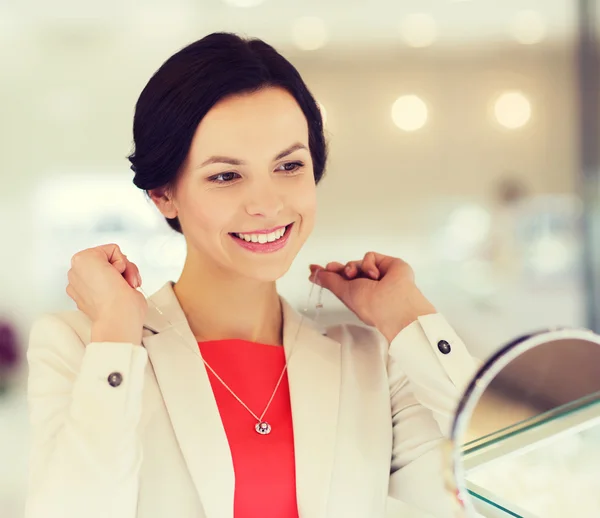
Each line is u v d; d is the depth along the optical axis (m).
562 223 5.58
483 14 5.20
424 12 5.03
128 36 4.86
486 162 5.69
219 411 0.95
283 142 0.93
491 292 5.37
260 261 0.95
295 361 0.99
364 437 0.99
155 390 0.93
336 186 5.63
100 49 4.89
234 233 0.95
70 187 5.00
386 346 1.10
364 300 1.06
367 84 5.56
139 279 0.96
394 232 5.68
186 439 0.90
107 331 0.87
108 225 4.96
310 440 0.93
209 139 0.92
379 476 0.98
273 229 0.94
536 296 5.34
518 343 0.61
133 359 0.85
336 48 5.43
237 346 0.99
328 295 3.06
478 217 5.67
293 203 0.95
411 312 1.02
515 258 5.50
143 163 0.98
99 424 0.81
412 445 1.01
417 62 5.56
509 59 5.58
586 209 5.56
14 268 4.94
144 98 0.97
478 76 5.62
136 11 4.70
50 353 0.94
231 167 0.92
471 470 0.60
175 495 0.88
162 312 1.00
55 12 4.64
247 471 0.91
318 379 0.99
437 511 0.98
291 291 5.16
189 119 0.92
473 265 5.55
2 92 4.90
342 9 5.02
